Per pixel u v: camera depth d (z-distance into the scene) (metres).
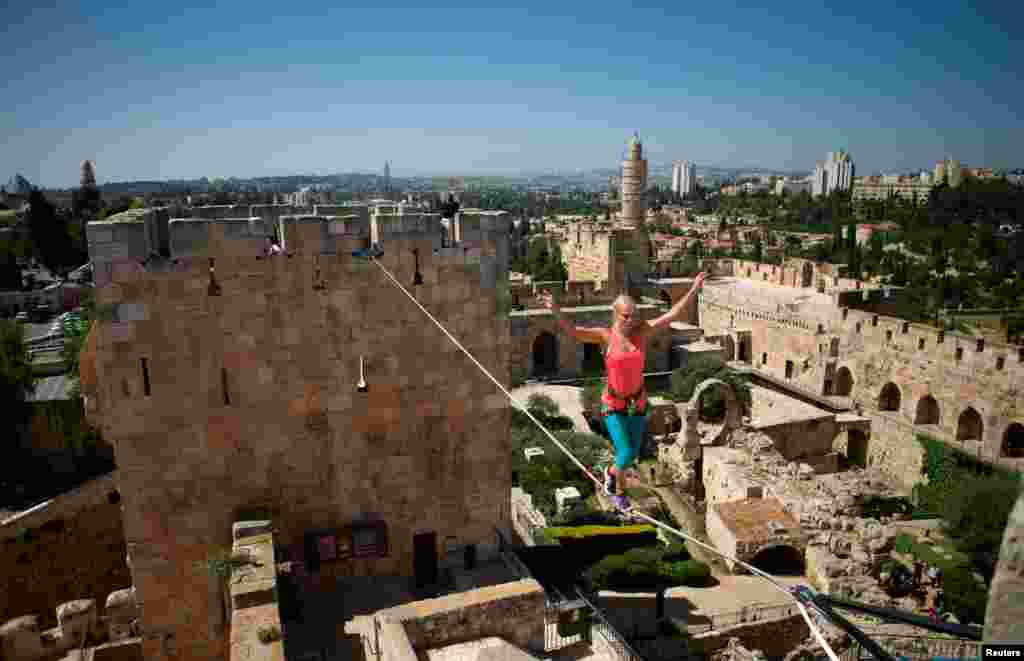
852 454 62.31
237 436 17.42
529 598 14.95
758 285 93.19
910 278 148.25
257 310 17.00
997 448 49.62
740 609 29.81
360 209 24.45
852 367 64.00
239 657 12.87
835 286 85.12
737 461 42.59
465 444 19.44
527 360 70.94
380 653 14.34
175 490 17.22
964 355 52.25
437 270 18.31
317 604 18.06
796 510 36.19
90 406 26.00
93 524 33.16
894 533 34.00
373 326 18.00
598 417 60.50
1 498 49.53
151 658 17.78
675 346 75.19
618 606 30.09
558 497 40.38
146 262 16.06
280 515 18.09
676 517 42.06
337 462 18.34
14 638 23.25
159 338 16.45
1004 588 4.61
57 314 100.69
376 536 18.80
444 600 14.66
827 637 28.11
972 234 193.75
